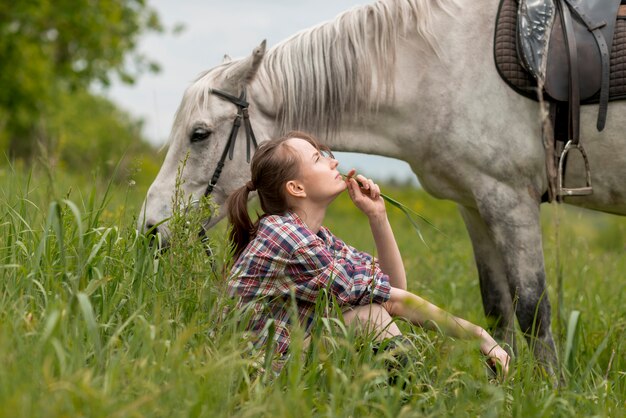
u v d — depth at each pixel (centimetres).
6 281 258
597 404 239
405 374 235
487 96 319
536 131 319
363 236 660
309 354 245
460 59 323
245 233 284
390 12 332
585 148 319
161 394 196
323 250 262
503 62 317
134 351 219
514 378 261
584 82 312
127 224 310
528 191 322
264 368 237
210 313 249
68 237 282
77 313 225
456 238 506
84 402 182
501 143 319
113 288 261
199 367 215
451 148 325
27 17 1358
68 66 1546
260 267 261
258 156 274
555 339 371
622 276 484
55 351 203
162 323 237
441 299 402
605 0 319
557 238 251
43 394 181
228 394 207
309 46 338
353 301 263
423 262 491
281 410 193
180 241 263
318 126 339
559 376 252
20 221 296
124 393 194
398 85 331
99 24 1477
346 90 334
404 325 299
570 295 433
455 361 244
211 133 330
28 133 1488
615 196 327
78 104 2445
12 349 204
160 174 334
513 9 323
